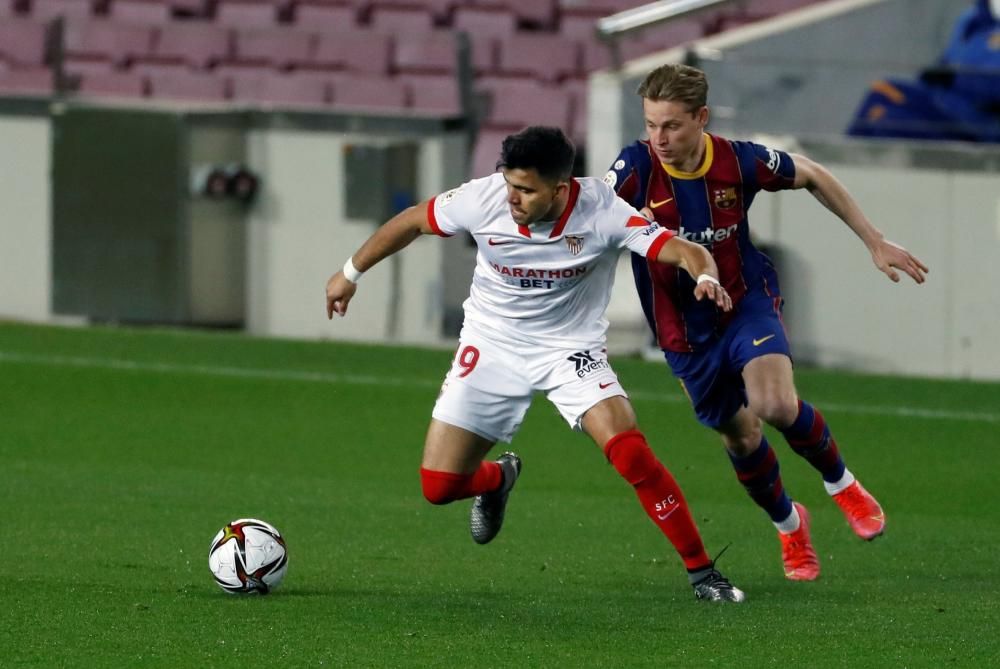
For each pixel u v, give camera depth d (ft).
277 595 62.44
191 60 197.06
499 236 61.00
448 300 164.86
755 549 78.74
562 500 92.53
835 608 61.62
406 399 129.70
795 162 68.80
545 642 54.24
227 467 100.73
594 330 63.16
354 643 53.62
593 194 60.54
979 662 51.90
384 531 80.53
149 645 52.75
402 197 164.86
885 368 153.69
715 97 155.02
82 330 159.63
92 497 87.35
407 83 190.39
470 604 61.41
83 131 164.76
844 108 158.81
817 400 134.41
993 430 122.42
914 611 61.05
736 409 69.87
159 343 153.48
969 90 159.84
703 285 57.98
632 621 58.18
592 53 201.87
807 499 96.27
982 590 66.85
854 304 152.97
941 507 93.50
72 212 165.48
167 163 164.04
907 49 173.47
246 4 210.38
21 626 55.42
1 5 205.36
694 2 152.66
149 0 208.33
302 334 165.99
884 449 114.21
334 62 197.16
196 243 165.07
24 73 188.34
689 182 67.82
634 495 94.89
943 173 152.97
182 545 73.87
